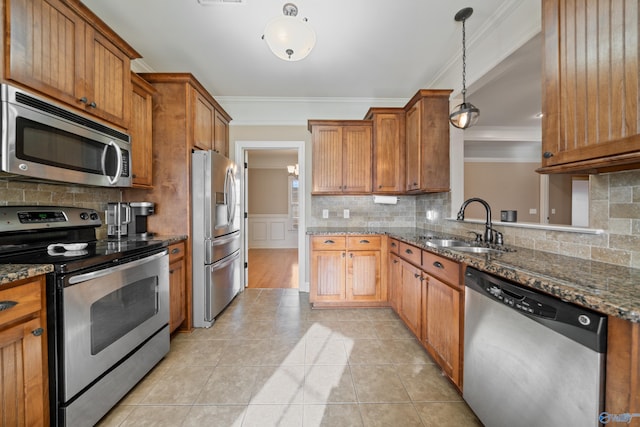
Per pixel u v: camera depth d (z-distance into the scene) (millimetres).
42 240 1593
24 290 1058
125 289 1544
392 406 1496
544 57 1172
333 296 2889
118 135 1830
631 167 1124
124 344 1520
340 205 3527
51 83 1368
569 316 843
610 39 906
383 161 3066
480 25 2068
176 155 2414
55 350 1168
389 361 1928
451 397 1564
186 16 1973
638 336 691
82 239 1862
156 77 2373
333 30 2131
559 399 867
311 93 3330
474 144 5230
